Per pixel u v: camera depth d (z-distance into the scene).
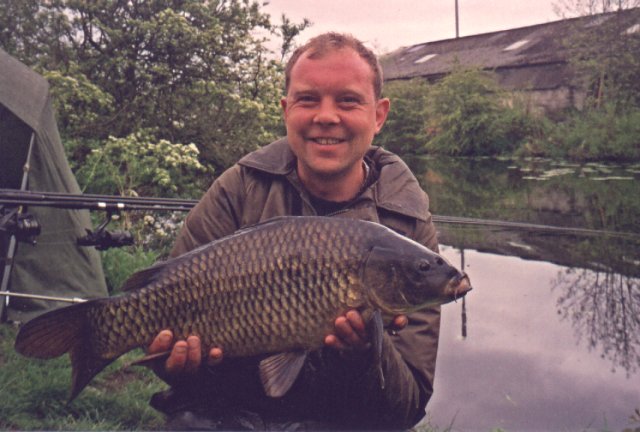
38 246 4.99
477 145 28.69
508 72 34.16
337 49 2.35
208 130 10.09
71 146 8.66
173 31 9.72
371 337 2.04
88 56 10.23
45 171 5.07
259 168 2.52
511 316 5.96
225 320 2.04
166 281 2.07
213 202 2.57
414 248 2.02
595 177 17.33
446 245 8.97
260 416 2.50
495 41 40.34
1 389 3.59
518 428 3.75
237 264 2.04
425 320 2.50
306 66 2.35
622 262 7.90
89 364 2.12
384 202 2.49
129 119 10.00
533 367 4.80
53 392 3.69
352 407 2.37
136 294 2.08
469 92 29.72
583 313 5.95
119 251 6.23
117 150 8.48
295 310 2.02
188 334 2.06
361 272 1.99
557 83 30.47
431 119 30.95
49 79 8.93
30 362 4.03
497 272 7.55
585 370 4.70
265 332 2.03
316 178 2.45
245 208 2.54
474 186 16.05
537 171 19.80
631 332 5.47
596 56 26.02
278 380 2.02
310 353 2.34
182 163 8.52
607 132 22.84
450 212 11.77
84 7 9.90
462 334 5.50
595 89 26.72
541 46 35.12
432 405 4.16
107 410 3.66
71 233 5.16
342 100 2.36
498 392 4.34
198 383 2.46
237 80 10.43
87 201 4.10
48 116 5.25
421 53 44.66
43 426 3.38
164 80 9.96
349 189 2.50
